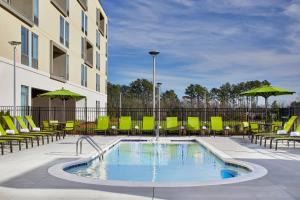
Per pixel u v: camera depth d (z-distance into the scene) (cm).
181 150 1573
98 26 4759
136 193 636
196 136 2142
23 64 2281
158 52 2145
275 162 1015
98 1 4775
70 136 2083
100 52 4928
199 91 7881
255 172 837
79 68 3741
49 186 691
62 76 3169
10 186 693
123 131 2245
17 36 2203
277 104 3231
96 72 4653
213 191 652
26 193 637
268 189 671
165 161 1231
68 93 2166
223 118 2578
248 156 1153
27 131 1658
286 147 1477
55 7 2934
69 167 984
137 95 8375
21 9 2373
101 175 955
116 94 8356
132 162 1204
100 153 1274
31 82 2409
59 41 3048
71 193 636
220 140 1833
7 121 1545
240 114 2761
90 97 4250
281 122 1961
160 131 2216
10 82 2097
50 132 1684
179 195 623
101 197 609
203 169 1059
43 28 2655
